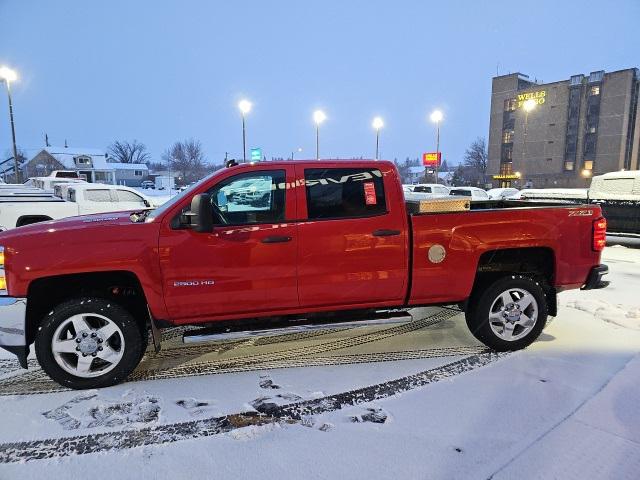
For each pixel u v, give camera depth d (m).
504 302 4.40
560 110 64.56
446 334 5.03
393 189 4.12
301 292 4.01
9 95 25.98
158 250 3.71
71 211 10.25
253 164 3.94
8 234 3.70
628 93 59.19
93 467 2.77
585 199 12.20
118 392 3.73
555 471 2.64
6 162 69.19
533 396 3.53
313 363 4.26
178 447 2.95
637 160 61.28
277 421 3.25
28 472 2.72
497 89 72.25
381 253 4.08
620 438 2.94
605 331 5.00
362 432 3.09
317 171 4.02
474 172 85.69
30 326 3.75
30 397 3.66
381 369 4.10
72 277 3.77
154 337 3.88
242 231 3.83
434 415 3.28
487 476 2.61
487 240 4.27
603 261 9.69
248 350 4.61
